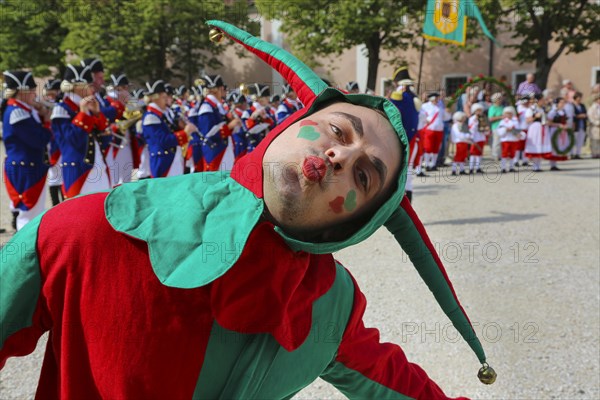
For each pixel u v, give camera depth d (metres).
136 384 1.12
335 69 21.81
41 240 1.15
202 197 1.20
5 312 1.13
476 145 12.03
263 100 11.02
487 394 3.14
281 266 1.17
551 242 6.23
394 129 1.23
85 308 1.12
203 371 1.18
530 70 21.58
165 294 1.13
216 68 17.80
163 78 19.20
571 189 9.85
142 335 1.12
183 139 8.32
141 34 17.44
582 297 4.54
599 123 15.38
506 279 4.98
